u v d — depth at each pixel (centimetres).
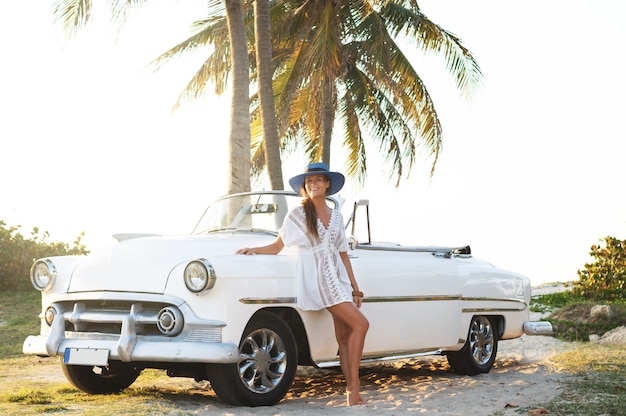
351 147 2162
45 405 559
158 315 545
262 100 1431
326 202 658
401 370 825
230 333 542
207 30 1809
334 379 746
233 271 547
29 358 910
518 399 621
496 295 797
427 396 635
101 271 580
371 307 649
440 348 729
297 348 600
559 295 1584
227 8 1245
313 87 1586
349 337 584
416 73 1886
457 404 603
